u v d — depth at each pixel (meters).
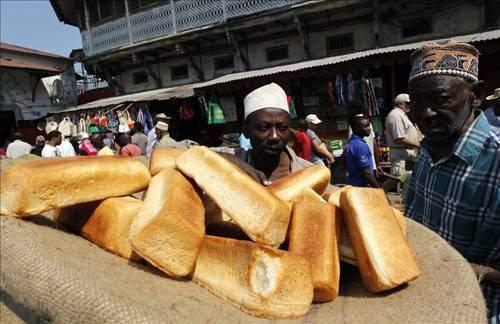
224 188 1.18
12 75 14.70
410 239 1.52
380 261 1.17
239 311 1.04
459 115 1.53
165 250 1.08
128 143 7.49
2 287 1.06
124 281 1.02
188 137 11.49
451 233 1.69
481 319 1.03
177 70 12.87
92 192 1.27
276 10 9.76
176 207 1.12
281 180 1.59
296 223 1.25
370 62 7.14
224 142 10.26
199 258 1.16
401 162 5.69
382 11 9.06
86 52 14.30
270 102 1.79
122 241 1.23
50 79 15.88
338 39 9.91
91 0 13.76
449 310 1.03
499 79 7.34
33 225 1.20
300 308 1.05
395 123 5.62
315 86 9.17
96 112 11.36
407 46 7.74
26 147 7.62
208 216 1.35
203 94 9.48
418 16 8.80
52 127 8.18
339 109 8.98
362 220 1.24
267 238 1.14
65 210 1.41
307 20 10.03
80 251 1.18
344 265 1.41
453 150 1.61
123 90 14.28
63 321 0.89
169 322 0.85
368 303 1.16
